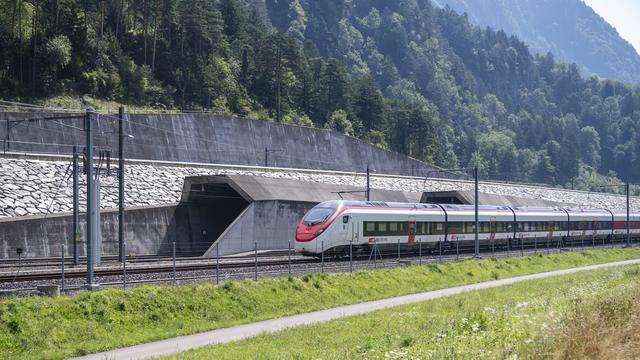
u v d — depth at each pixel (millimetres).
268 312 28484
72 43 93688
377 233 48906
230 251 50219
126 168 55844
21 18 90438
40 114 64250
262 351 19312
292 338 21688
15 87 85625
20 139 61594
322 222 45125
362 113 144750
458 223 58094
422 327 22844
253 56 129125
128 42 106875
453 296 33531
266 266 38500
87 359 19453
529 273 50312
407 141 154375
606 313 18312
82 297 23938
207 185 55688
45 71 89000
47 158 51906
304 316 27828
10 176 48125
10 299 22203
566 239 76500
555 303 24516
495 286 39531
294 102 130875
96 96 93250
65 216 46156
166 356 19031
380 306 30891
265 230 54000
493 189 106875
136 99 98312
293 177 70625
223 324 25438
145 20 106562
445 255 54750
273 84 123375
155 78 106500
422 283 39719
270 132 92438
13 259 38625
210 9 119688
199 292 27594
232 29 137625
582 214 79125
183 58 109625
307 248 44594
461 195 75812
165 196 55312
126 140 71312
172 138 77125
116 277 31266
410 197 77938
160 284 29531
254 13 153250
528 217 69062
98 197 38781
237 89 116500
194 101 108375
